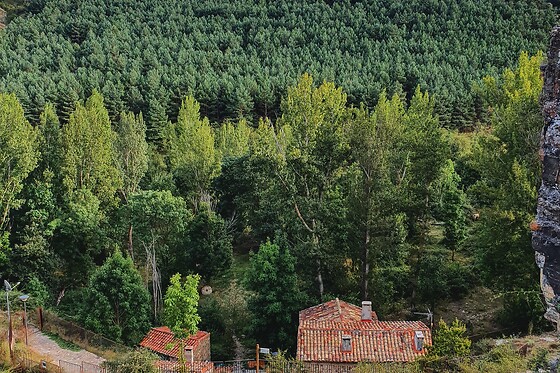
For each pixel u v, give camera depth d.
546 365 20.67
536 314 34.25
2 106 49.00
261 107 101.50
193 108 82.75
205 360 37.38
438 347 26.69
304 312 37.75
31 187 50.47
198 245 50.59
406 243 45.81
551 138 15.24
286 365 29.47
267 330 40.38
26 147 47.75
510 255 34.97
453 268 45.47
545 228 15.46
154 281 44.88
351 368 29.16
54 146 54.47
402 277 44.59
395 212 43.31
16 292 40.94
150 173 70.44
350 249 42.62
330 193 45.12
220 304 46.31
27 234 47.84
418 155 48.34
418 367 25.69
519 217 34.53
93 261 52.12
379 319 41.00
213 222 51.62
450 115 90.12
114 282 40.47
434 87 96.31
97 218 50.72
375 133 42.41
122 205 53.62
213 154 62.03
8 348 31.25
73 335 37.00
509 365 21.55
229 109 97.31
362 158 41.62
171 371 30.20
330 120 46.94
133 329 40.31
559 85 15.22
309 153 44.81
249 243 63.03
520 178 34.44
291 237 45.91
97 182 54.41
